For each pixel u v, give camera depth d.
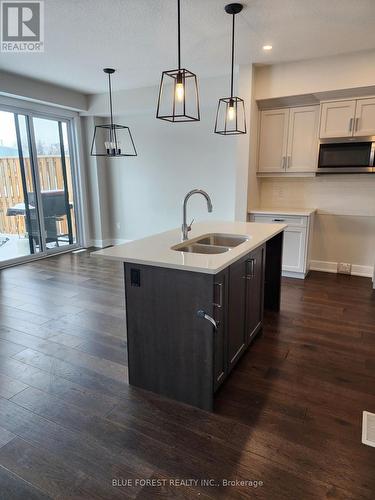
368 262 4.42
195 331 1.90
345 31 3.16
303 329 2.96
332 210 4.50
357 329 2.95
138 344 2.10
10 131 4.84
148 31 3.13
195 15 2.82
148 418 1.89
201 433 1.77
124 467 1.56
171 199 5.73
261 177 4.72
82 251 6.01
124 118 5.85
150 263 1.87
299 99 4.06
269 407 1.97
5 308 3.46
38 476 1.52
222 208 5.31
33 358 2.51
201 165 5.34
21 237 5.21
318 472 1.53
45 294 3.86
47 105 5.20
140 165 5.89
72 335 2.87
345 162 3.96
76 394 2.10
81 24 2.99
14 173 4.98
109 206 6.39
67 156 5.84
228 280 2.02
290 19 2.91
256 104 4.27
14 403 2.01
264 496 1.42
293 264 4.35
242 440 1.72
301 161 4.25
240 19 2.90
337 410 1.94
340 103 3.86
